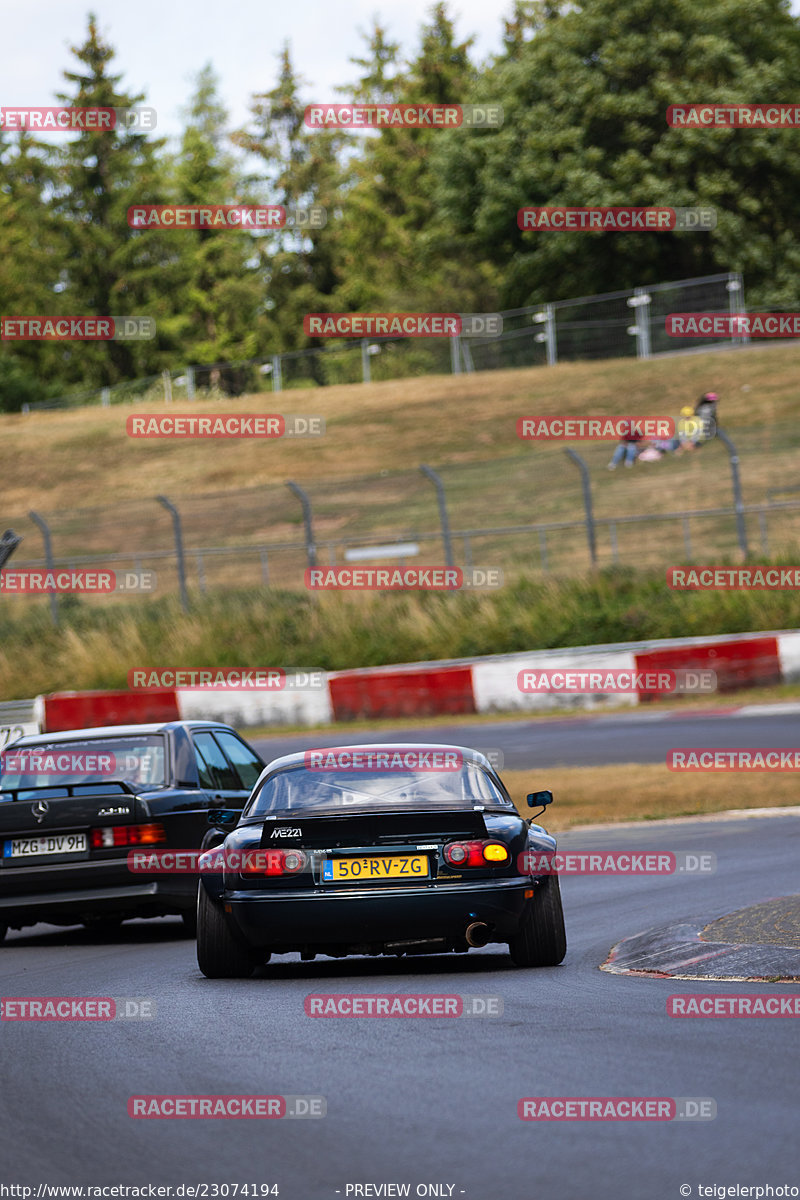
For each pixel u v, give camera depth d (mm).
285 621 118375
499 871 30922
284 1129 18422
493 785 33031
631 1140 17266
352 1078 21031
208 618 120312
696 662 100875
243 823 32094
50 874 40250
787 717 87750
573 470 175500
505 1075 20797
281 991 30000
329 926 30406
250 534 167000
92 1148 18031
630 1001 27203
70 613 129000
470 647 111500
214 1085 21000
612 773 72500
